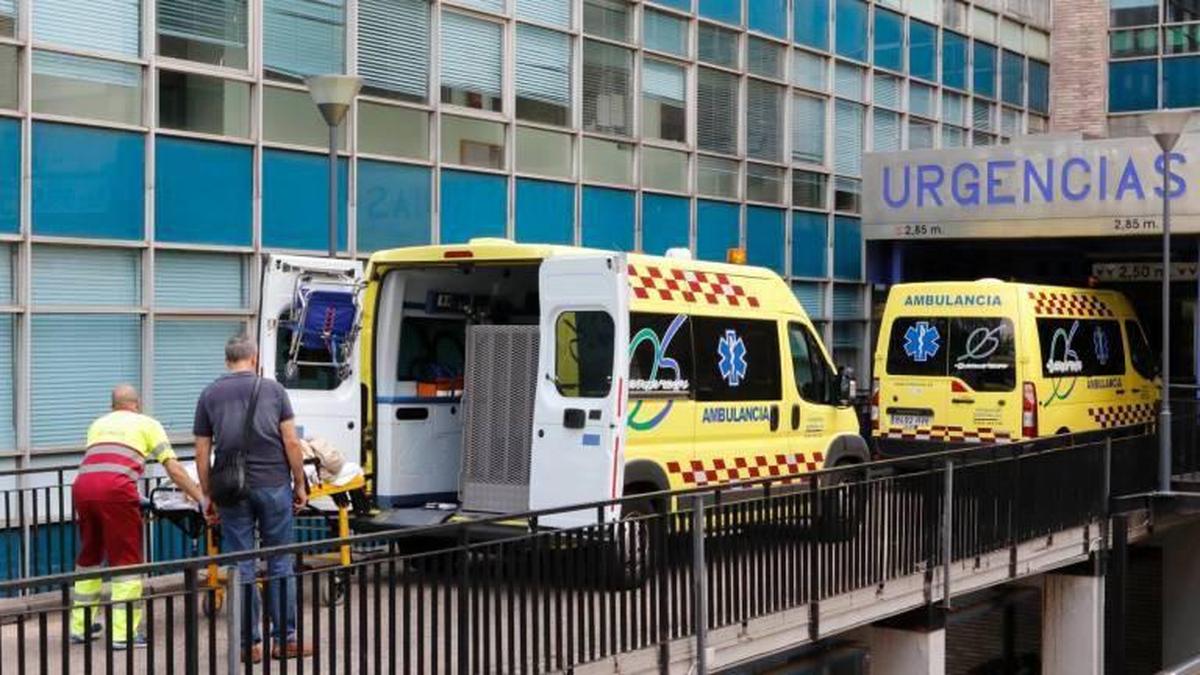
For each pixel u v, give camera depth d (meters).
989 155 22.92
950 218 23.22
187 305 15.23
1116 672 16.06
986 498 13.15
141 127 14.70
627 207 20.75
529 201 19.11
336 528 11.52
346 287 11.54
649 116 21.12
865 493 11.32
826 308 25.03
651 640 9.12
